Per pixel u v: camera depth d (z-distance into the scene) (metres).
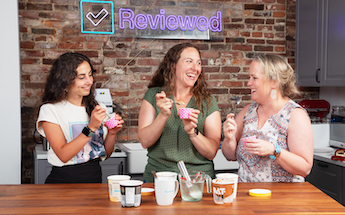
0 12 2.59
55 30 3.23
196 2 3.44
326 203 1.36
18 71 2.64
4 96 2.62
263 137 1.76
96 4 3.28
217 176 1.45
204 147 1.70
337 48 3.03
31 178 3.22
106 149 2.02
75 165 1.87
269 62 1.73
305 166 1.62
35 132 3.22
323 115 3.59
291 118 1.71
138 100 3.43
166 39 3.43
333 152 3.01
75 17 3.26
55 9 3.22
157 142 1.79
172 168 1.74
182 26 3.43
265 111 1.80
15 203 1.33
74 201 1.37
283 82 1.73
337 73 3.04
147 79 3.43
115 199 1.37
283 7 3.66
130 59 3.38
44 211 1.25
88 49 3.30
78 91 1.89
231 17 3.56
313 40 3.36
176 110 1.79
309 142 1.67
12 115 2.64
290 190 1.54
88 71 1.90
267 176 1.73
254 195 1.45
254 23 3.61
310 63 3.41
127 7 3.33
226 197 1.32
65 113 1.88
